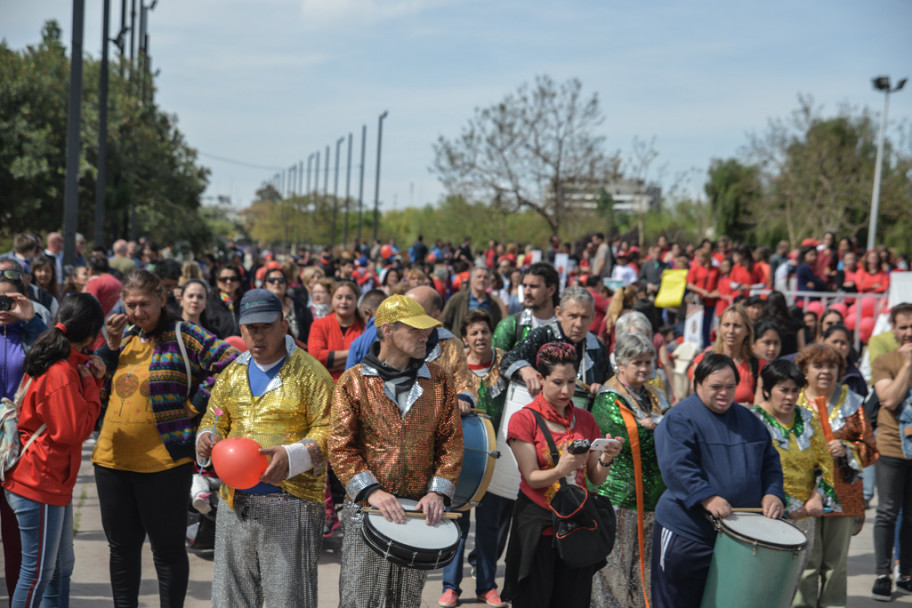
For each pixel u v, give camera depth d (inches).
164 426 173.8
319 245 3403.1
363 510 147.1
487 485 184.9
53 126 1141.1
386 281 605.3
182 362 176.1
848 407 217.9
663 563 174.6
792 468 200.1
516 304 528.1
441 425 155.3
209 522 237.8
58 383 164.7
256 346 157.9
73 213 512.1
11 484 167.2
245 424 159.5
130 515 175.5
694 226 2032.5
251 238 4626.0
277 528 156.2
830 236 673.6
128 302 173.0
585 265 824.9
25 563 167.2
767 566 157.9
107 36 743.1
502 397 216.4
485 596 220.4
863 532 301.3
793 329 331.0
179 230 1563.7
